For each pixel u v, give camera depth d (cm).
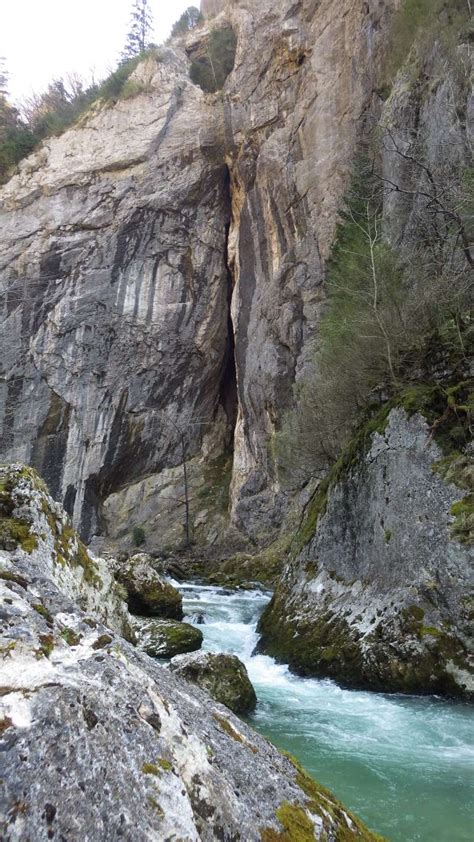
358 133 2455
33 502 471
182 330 3394
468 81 1385
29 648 179
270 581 2062
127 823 141
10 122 4016
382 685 723
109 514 3297
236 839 171
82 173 3516
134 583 1129
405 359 1106
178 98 3522
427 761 497
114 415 3344
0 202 3572
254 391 2855
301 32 2961
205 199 3438
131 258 3434
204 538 2958
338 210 2234
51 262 3466
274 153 2942
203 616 1251
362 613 814
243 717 626
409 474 839
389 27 2352
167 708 190
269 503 2659
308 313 2603
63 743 146
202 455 3416
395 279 1245
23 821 127
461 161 1210
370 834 238
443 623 724
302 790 229
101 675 181
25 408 3362
